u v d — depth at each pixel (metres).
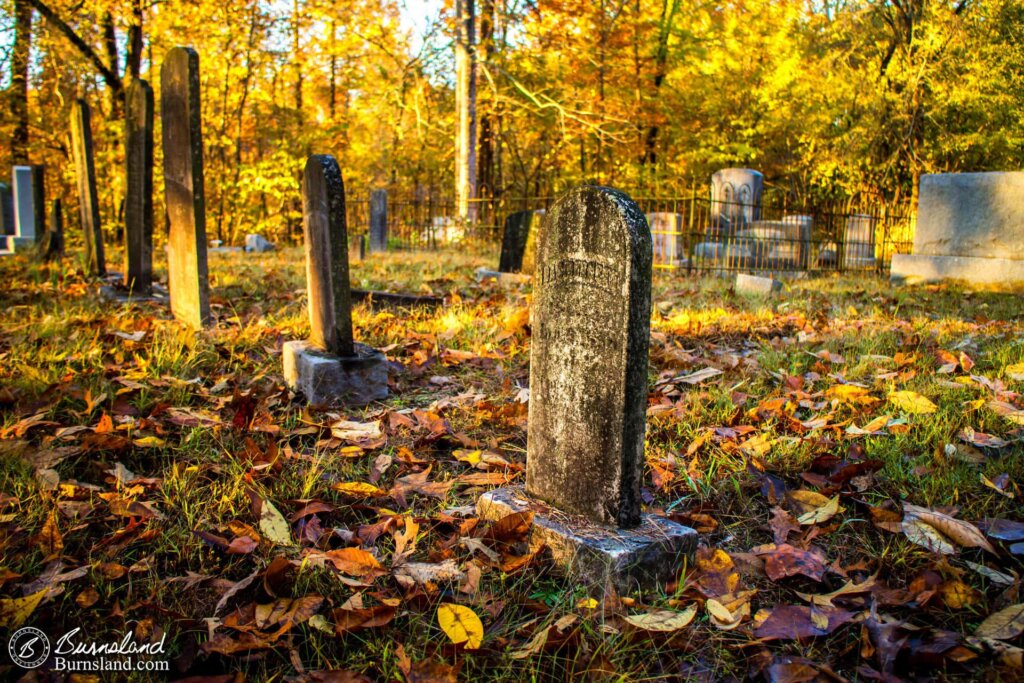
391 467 3.17
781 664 1.86
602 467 2.35
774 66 20.52
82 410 3.57
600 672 1.81
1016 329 5.65
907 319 6.51
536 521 2.41
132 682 1.78
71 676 1.76
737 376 4.53
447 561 2.28
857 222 14.70
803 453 3.23
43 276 8.46
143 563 2.26
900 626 1.95
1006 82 15.55
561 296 2.42
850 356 4.90
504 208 18.84
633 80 20.34
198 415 3.50
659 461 3.12
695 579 2.28
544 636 1.91
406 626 2.04
